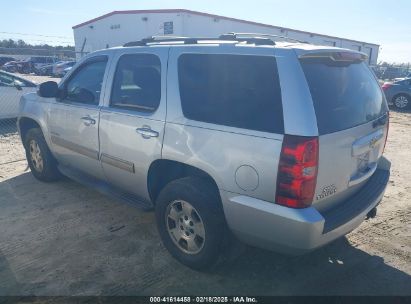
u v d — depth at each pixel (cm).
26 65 3266
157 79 325
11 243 353
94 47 3606
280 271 317
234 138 261
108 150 370
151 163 323
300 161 233
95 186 407
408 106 1470
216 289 292
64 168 472
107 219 407
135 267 318
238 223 270
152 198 346
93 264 321
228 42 299
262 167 247
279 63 250
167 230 322
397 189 521
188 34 2948
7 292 283
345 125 267
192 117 291
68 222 398
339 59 279
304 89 241
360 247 357
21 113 514
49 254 335
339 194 276
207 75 288
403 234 385
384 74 3256
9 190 490
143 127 325
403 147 788
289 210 240
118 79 365
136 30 3170
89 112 388
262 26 3500
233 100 269
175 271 314
